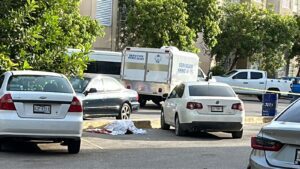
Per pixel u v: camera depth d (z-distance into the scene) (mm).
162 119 24500
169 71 34250
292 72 76375
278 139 9023
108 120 24031
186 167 14539
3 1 18766
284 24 61219
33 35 18750
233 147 19125
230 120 21375
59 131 15039
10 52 19109
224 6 60250
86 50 20078
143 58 34781
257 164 9180
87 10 47594
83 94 23188
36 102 14945
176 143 19656
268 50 60781
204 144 19719
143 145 18719
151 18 46656
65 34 20609
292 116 9930
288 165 8836
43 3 19516
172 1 47031
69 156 15602
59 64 19672
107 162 14820
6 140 15156
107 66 36312
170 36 47156
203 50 60156
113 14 50031
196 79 37188
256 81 49312
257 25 60562
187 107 21453
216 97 21609
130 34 49844
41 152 16188
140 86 34781
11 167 13477
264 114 33531
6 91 15125
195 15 50438
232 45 59500
